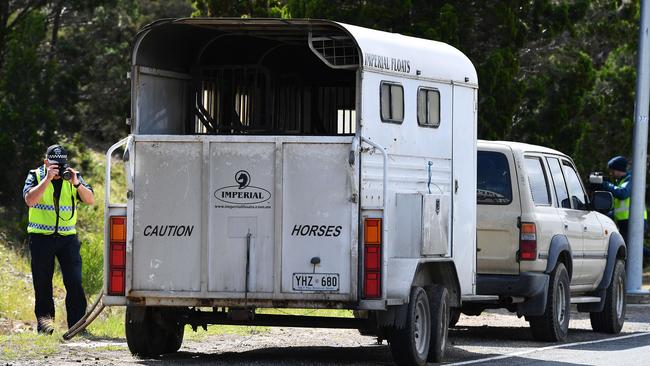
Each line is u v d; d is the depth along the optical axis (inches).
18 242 2054.6
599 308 1391.5
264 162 948.0
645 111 1916.8
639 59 1921.8
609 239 1425.9
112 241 970.7
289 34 1026.7
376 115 950.4
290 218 941.8
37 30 2442.2
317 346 1175.6
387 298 935.7
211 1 2162.9
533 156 1286.9
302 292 939.3
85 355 1029.8
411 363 973.8
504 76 2071.9
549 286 1253.7
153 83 1011.3
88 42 3021.7
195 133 1061.1
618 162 1892.2
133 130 987.3
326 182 936.3
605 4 2486.5
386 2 2073.1
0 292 1477.6
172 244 962.7
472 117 1112.2
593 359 1088.8
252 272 949.8
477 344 1229.1
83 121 2967.5
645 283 2313.0
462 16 2108.8
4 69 2484.0
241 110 1080.2
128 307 989.2
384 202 923.4
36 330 1261.1
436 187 1043.9
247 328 1327.5
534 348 1189.7
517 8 2188.7
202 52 1065.5
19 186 2277.3
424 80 1026.1
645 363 1059.3
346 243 931.3
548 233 1257.4
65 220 1184.2
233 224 952.3
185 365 975.0
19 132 2284.7
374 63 947.3
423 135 1023.6
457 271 1064.8
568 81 2311.8
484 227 1243.8
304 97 1145.4
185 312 1027.9
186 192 960.3
